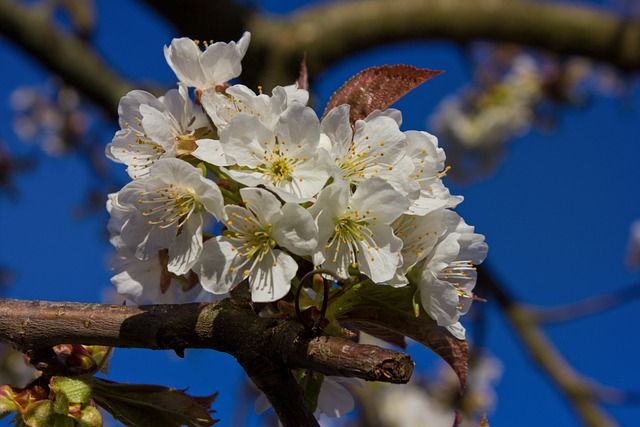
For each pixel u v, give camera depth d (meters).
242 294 0.51
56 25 1.21
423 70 0.55
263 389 0.50
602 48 1.27
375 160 0.52
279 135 0.51
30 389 0.52
